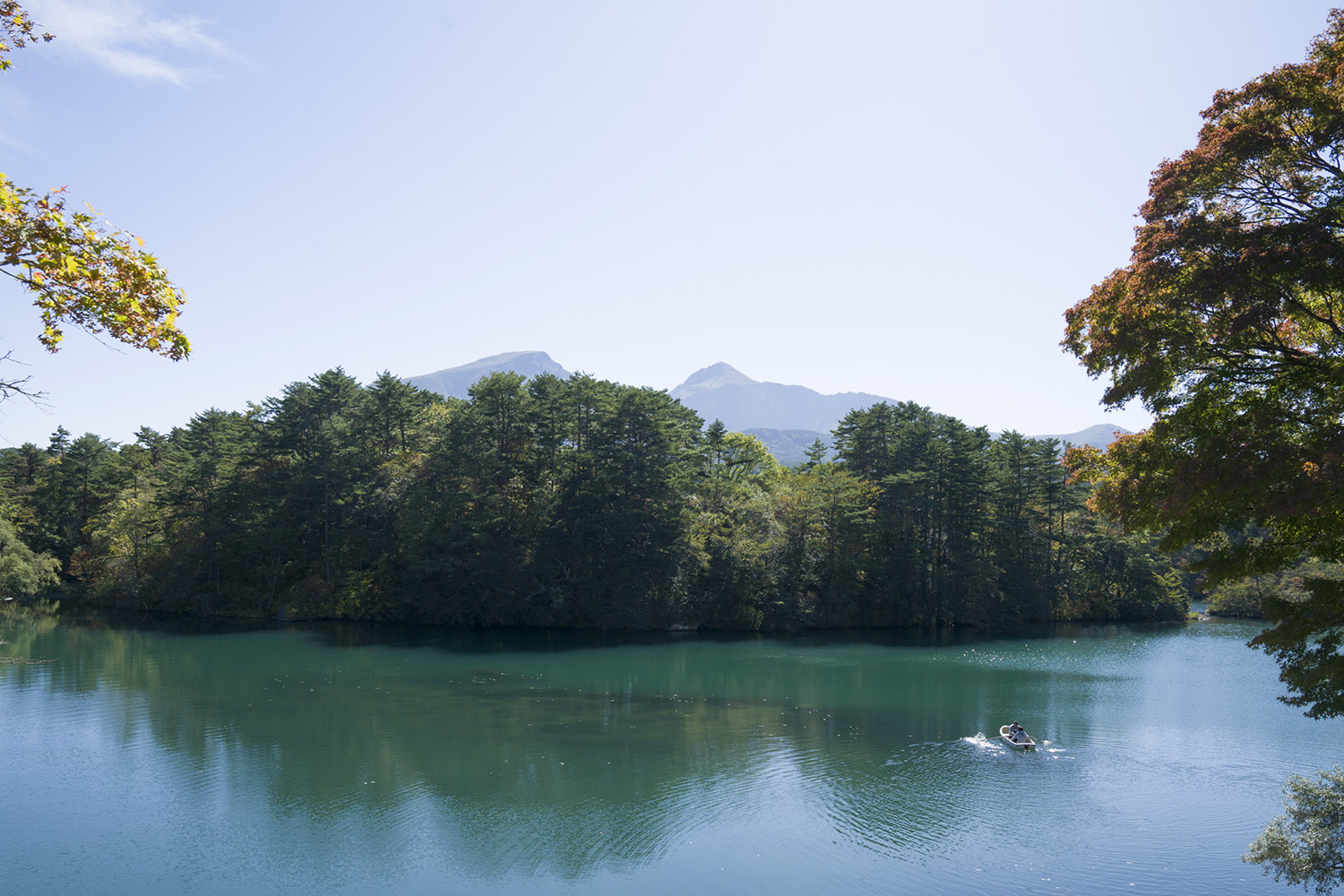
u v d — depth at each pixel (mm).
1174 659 65125
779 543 81438
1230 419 18750
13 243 10820
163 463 98750
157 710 42688
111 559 87688
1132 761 34625
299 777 31797
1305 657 17828
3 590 79625
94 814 27812
